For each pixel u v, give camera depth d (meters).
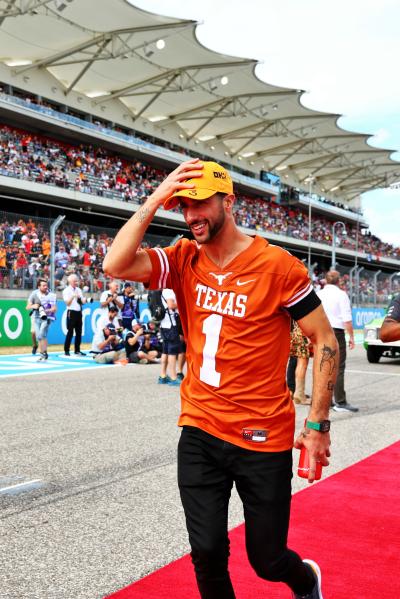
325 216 58.09
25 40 27.66
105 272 2.11
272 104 39.44
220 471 2.06
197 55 30.94
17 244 17.00
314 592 2.22
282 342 2.08
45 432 6.07
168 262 2.18
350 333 7.77
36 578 2.89
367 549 3.30
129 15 25.66
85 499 4.04
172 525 3.60
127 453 5.25
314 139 47.44
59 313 17.44
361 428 6.63
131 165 37.00
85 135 33.44
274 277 2.03
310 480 2.08
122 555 3.17
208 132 44.28
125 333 13.80
